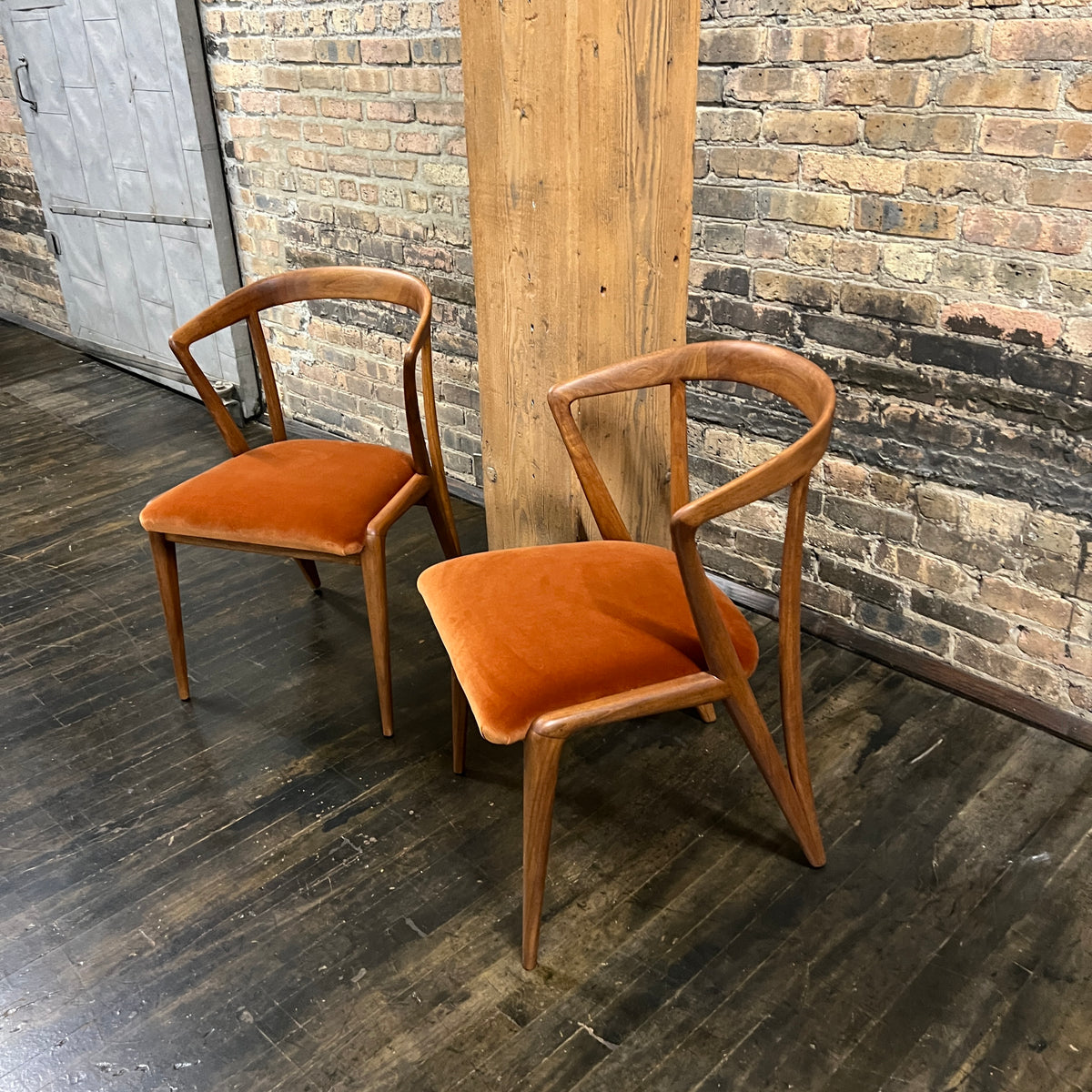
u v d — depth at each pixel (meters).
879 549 2.13
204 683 2.24
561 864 1.73
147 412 3.76
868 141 1.83
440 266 2.81
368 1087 1.37
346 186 2.96
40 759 2.02
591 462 1.71
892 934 1.57
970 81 1.68
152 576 2.68
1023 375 1.79
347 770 1.96
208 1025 1.47
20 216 4.47
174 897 1.69
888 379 1.97
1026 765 1.90
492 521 2.07
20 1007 1.50
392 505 1.97
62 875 1.74
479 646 1.47
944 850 1.72
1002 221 1.72
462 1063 1.40
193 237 3.50
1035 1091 1.34
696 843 1.76
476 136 1.71
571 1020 1.46
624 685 1.41
